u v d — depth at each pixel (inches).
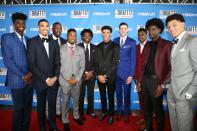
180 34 106.5
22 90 135.7
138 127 166.4
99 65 172.7
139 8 206.5
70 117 186.9
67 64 154.3
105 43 172.9
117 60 169.6
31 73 139.5
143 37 161.6
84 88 179.0
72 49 157.6
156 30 133.1
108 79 170.7
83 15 210.7
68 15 211.6
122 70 173.6
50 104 144.6
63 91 154.6
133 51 170.4
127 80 171.2
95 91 216.7
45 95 140.9
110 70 169.3
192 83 101.1
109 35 171.0
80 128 163.6
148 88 139.0
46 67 138.2
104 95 178.4
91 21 210.5
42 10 212.8
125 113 178.7
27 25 214.7
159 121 136.4
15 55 131.3
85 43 181.6
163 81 127.3
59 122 174.9
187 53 102.0
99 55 172.7
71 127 165.3
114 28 209.6
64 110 154.6
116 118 182.5
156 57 130.3
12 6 213.9
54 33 175.9
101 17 209.5
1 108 209.9
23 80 134.0
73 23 212.1
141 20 207.5
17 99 134.4
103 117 180.5
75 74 157.2
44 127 142.9
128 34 209.3
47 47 140.6
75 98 164.9
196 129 160.2
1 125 165.3
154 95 134.7
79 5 209.9
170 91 113.4
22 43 136.1
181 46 104.4
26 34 215.5
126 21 208.4
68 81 153.9
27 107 143.4
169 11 204.5
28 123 145.9
